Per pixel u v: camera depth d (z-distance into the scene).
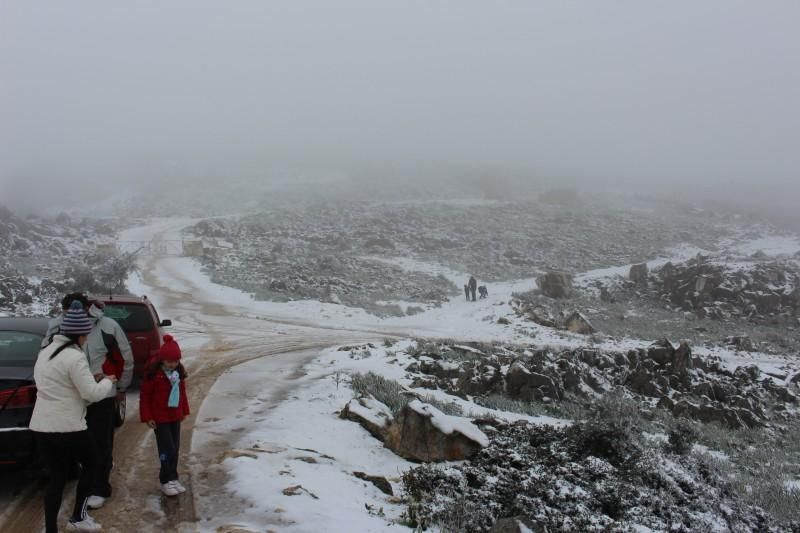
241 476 6.75
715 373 18.58
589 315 32.09
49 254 40.25
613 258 54.12
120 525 5.58
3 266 30.47
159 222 74.88
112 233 59.81
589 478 7.86
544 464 8.26
